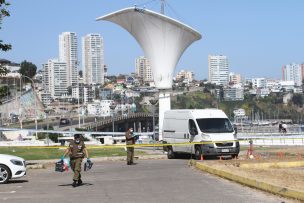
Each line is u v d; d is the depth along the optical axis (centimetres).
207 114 3177
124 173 2189
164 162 2952
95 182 1814
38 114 16050
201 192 1429
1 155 1873
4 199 1388
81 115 17350
